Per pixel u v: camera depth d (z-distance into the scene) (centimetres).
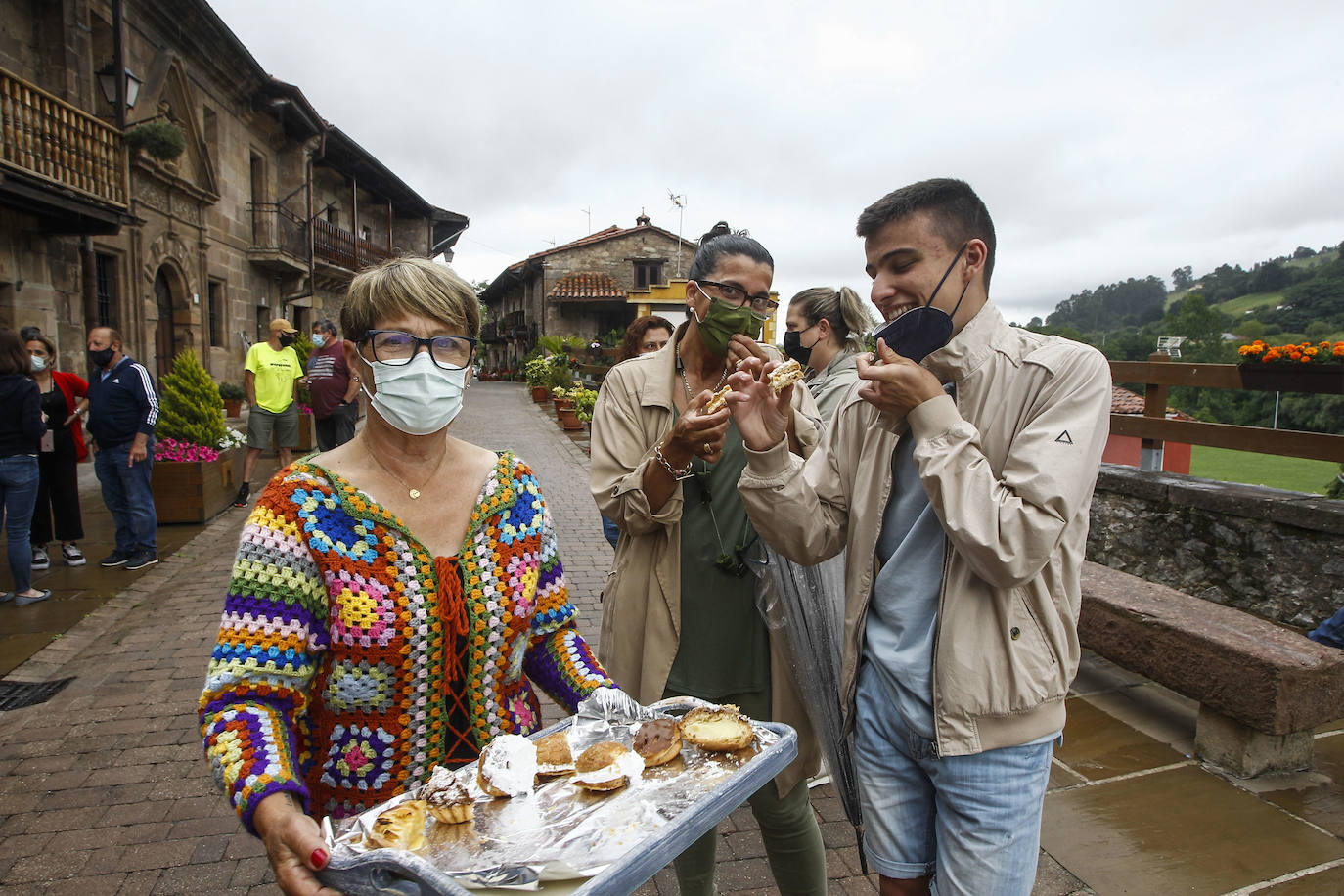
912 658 156
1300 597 451
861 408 179
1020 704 144
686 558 203
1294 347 497
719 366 215
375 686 125
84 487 920
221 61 1636
